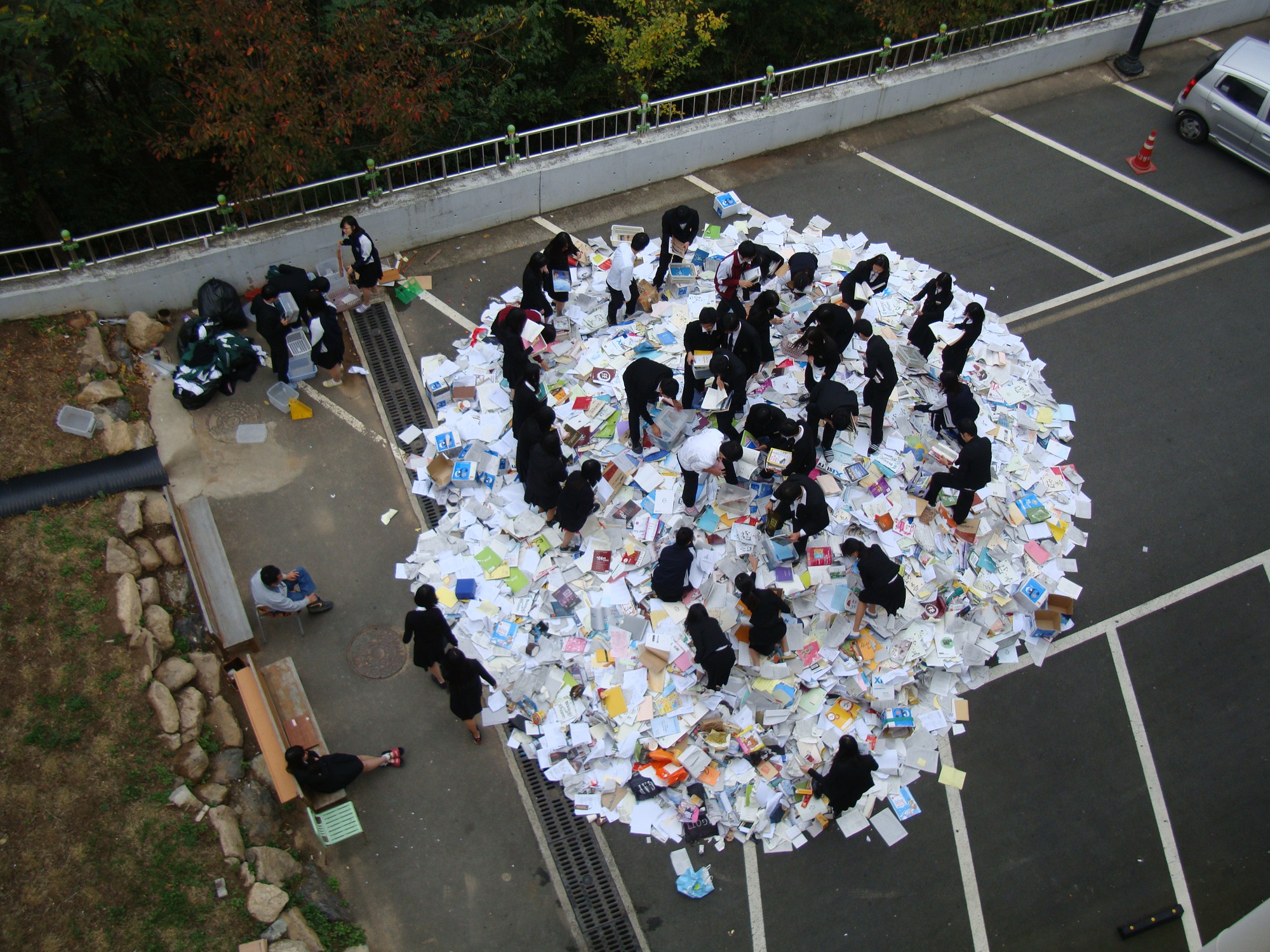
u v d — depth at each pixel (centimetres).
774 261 1137
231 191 1219
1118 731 932
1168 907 836
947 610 961
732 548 970
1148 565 1046
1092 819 879
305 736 845
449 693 868
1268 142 1433
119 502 960
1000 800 884
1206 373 1225
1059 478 1100
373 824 828
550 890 807
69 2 984
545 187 1324
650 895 811
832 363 1013
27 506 931
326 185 1281
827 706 912
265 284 1083
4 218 1316
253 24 1046
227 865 759
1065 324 1270
